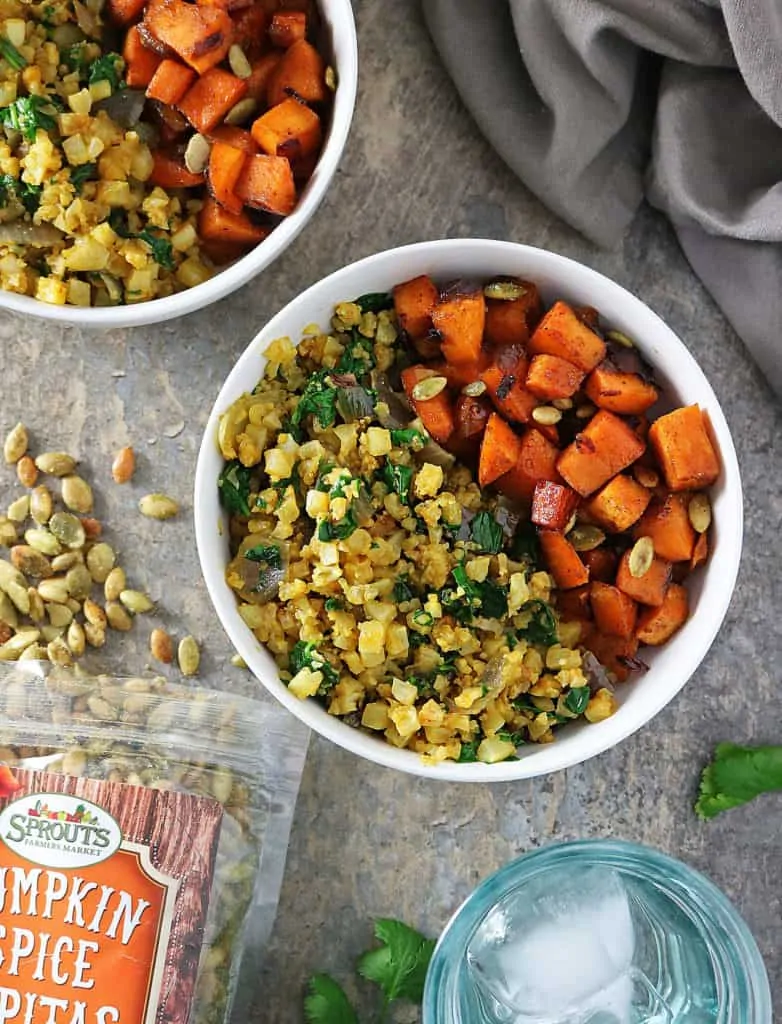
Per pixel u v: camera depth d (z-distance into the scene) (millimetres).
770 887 466
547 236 469
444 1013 381
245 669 452
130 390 454
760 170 454
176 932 397
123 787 400
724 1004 396
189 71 389
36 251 400
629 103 445
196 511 383
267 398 402
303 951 453
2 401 451
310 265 459
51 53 393
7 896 394
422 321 406
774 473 471
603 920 407
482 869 457
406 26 463
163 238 407
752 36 415
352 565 386
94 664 448
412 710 385
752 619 469
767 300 451
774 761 452
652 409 418
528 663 396
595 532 405
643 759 463
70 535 445
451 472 408
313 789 454
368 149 462
